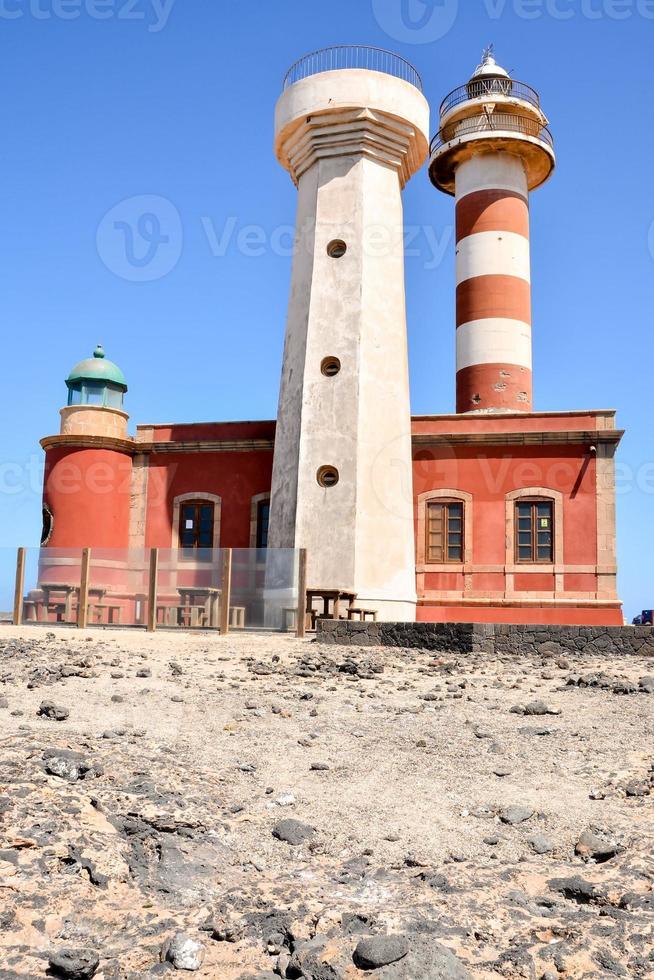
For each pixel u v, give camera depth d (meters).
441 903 5.31
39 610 19.88
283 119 23.80
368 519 21.36
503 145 29.92
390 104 23.12
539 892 5.54
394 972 4.43
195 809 6.66
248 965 4.68
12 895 5.08
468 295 29.56
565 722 9.58
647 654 14.27
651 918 5.11
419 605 22.97
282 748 8.59
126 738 8.43
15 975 4.43
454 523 23.30
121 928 5.03
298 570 17.50
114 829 6.08
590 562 22.42
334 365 22.27
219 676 12.31
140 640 15.99
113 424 25.27
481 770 8.00
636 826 6.59
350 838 6.54
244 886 5.55
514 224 29.88
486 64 31.53
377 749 8.62
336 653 14.81
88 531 24.05
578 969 4.61
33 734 8.01
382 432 22.09
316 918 5.04
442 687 11.68
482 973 4.57
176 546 24.38
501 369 28.64
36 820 5.90
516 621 22.48
